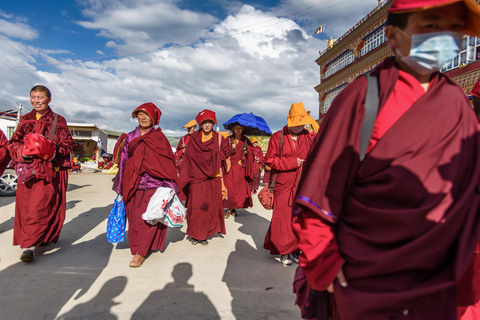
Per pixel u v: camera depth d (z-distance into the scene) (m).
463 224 1.08
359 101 1.24
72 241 4.81
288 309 2.93
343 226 1.23
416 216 1.08
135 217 4.01
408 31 1.19
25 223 3.90
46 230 4.20
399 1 1.19
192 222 4.74
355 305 1.13
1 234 5.05
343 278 1.20
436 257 1.08
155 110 4.21
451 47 1.14
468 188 1.10
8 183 9.13
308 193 1.22
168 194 3.93
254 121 7.22
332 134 1.25
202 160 4.80
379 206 1.16
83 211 7.11
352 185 1.24
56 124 4.21
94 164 26.36
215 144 4.88
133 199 4.06
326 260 1.20
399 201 1.13
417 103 1.16
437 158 1.12
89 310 2.82
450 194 1.10
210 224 4.83
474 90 2.18
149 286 3.32
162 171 4.03
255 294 3.21
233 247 4.74
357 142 1.22
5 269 3.67
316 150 1.31
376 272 1.11
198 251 4.50
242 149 7.01
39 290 3.17
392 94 1.23
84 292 3.15
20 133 4.00
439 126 1.14
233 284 3.43
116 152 4.38
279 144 4.11
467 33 1.22
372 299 1.10
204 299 3.07
